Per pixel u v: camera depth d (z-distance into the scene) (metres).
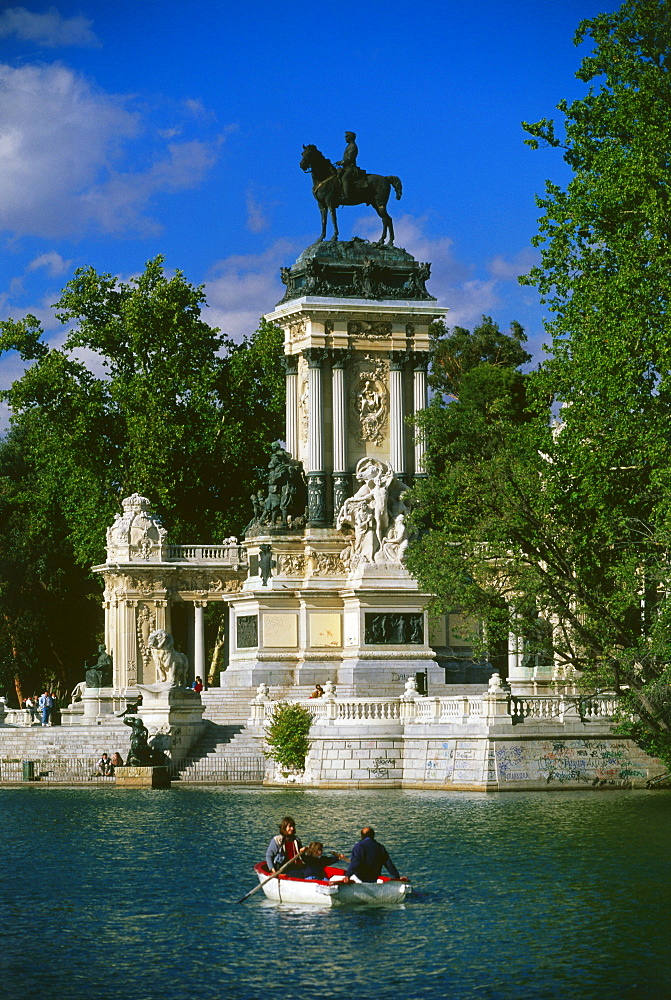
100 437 152.88
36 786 107.44
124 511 146.12
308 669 129.75
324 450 134.00
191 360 155.00
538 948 51.56
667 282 74.75
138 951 52.19
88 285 156.12
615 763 95.44
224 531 158.88
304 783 101.75
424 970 49.38
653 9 79.50
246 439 157.75
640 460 75.62
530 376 82.81
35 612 166.38
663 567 76.81
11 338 158.38
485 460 87.50
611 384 74.88
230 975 49.22
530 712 95.69
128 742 113.12
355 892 57.62
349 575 130.88
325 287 135.50
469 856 67.88
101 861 69.38
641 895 58.88
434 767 97.38
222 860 69.00
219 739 110.12
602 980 48.00
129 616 144.00
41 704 125.12
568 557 83.94
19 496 164.75
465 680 130.50
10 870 67.31
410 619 128.62
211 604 164.88
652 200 75.12
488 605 87.06
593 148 80.38
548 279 80.25
